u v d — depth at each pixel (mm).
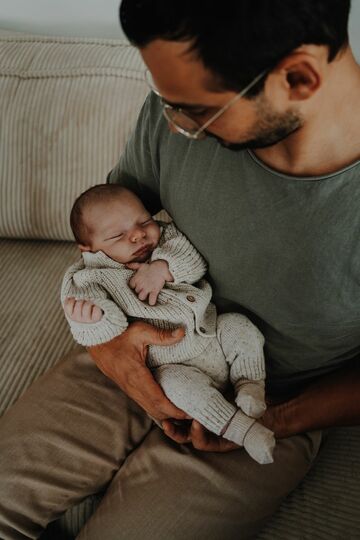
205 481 770
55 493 791
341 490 799
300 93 511
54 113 1106
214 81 483
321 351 774
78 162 1120
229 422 724
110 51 1120
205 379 768
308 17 448
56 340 1047
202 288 816
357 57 943
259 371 788
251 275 727
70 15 1276
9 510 759
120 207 846
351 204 596
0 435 833
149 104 796
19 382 973
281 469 790
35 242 1294
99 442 842
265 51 458
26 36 1213
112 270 843
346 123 561
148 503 754
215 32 439
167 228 861
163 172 783
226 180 684
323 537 744
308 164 603
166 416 796
